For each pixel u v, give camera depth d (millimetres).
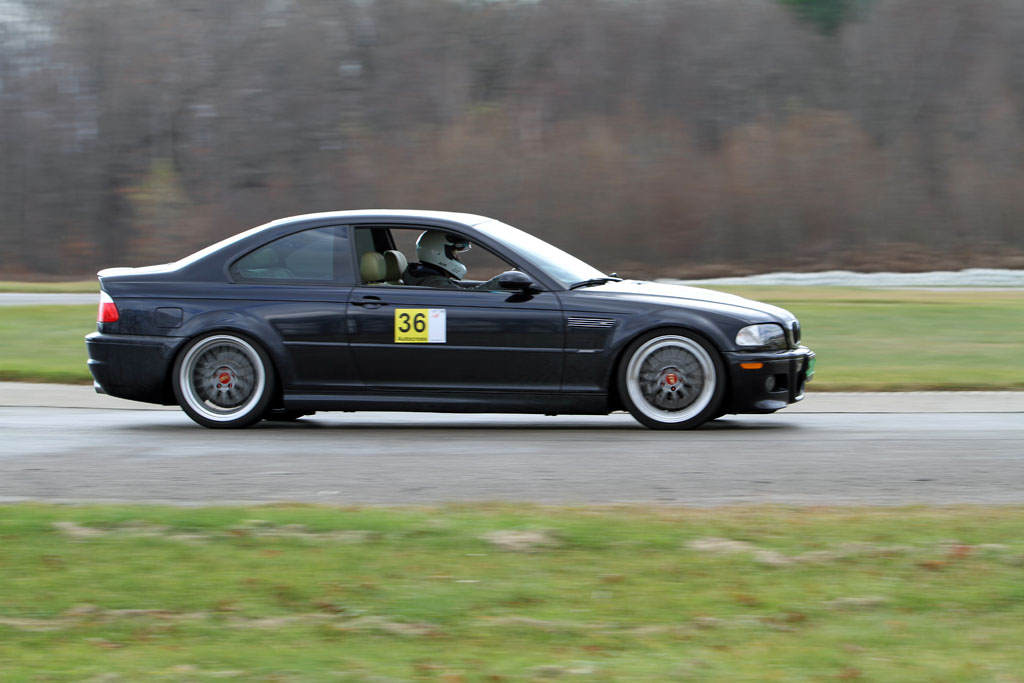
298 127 119688
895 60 128625
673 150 118875
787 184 116625
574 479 14500
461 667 7781
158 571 9914
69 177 117938
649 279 104625
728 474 14758
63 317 40594
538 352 18375
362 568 9969
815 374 27625
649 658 7949
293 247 19375
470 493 13680
